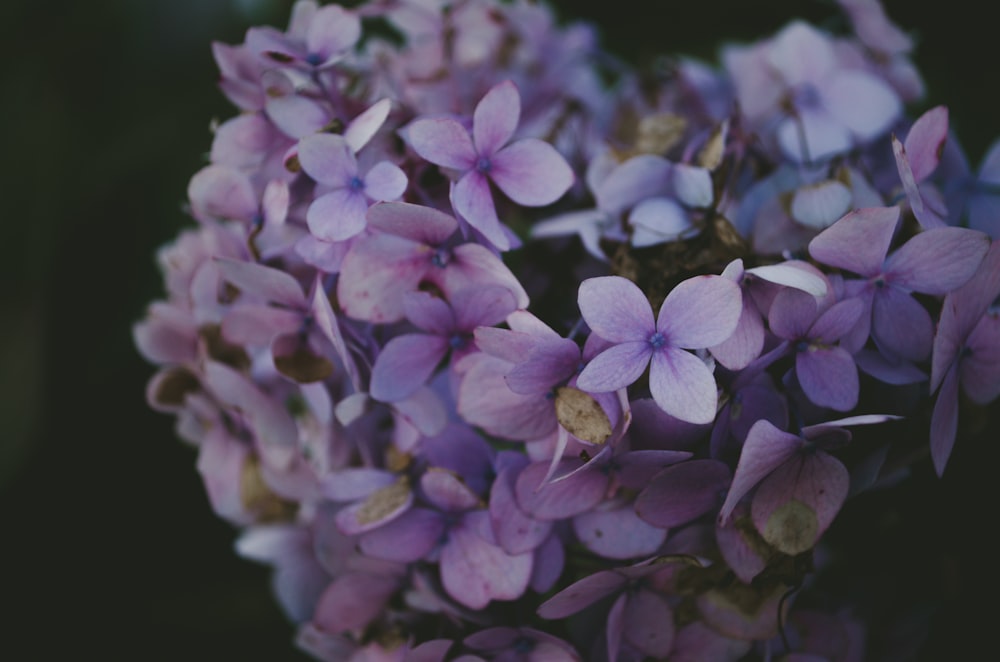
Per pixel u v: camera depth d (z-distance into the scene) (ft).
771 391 0.89
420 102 1.15
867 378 0.92
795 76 1.12
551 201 0.94
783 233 0.96
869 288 0.90
